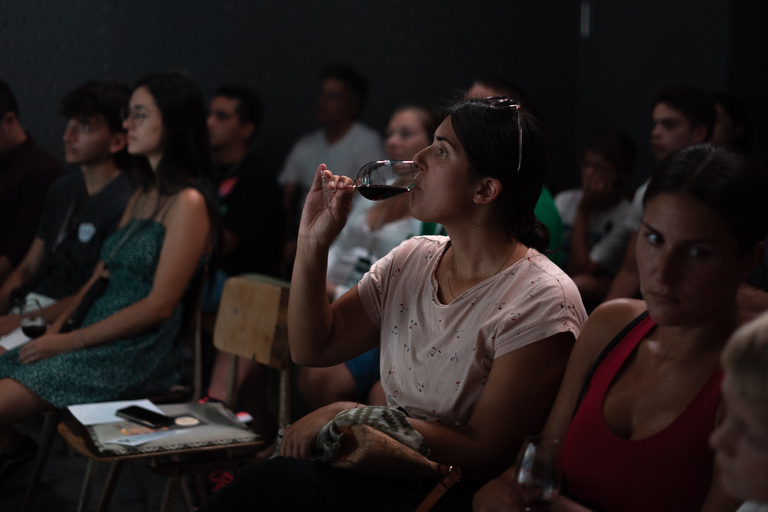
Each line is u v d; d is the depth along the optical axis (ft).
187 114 7.99
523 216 4.85
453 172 4.67
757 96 14.90
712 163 3.39
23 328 8.10
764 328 2.33
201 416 6.87
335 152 14.80
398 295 5.16
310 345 5.21
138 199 8.53
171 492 6.19
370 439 4.15
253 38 16.03
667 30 15.98
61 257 9.57
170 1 15.40
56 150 14.80
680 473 3.51
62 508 8.05
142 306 7.54
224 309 7.56
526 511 3.56
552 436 4.24
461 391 4.63
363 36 16.63
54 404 7.20
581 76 17.88
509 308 4.54
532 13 17.43
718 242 3.36
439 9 16.92
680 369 3.70
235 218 11.69
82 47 14.87
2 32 14.32
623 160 10.95
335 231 4.95
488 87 7.32
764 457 2.30
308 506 4.28
